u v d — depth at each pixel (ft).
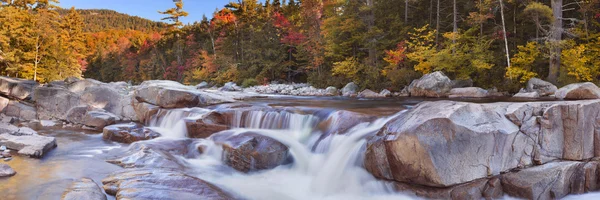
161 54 186.09
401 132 17.16
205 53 146.92
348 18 81.76
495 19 75.82
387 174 18.20
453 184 16.52
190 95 40.11
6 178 19.63
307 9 97.04
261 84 115.55
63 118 45.29
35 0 134.21
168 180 17.66
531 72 58.23
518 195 17.15
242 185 20.56
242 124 30.71
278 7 168.96
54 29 127.13
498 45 72.49
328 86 89.92
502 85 61.26
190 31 181.37
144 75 187.42
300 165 23.59
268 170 22.81
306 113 28.89
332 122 26.04
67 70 123.34
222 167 23.76
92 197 15.53
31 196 16.78
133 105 44.11
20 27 104.27
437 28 74.59
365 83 77.10
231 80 127.95
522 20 70.69
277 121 29.53
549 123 18.48
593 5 60.18
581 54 55.88
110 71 221.66
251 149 23.34
